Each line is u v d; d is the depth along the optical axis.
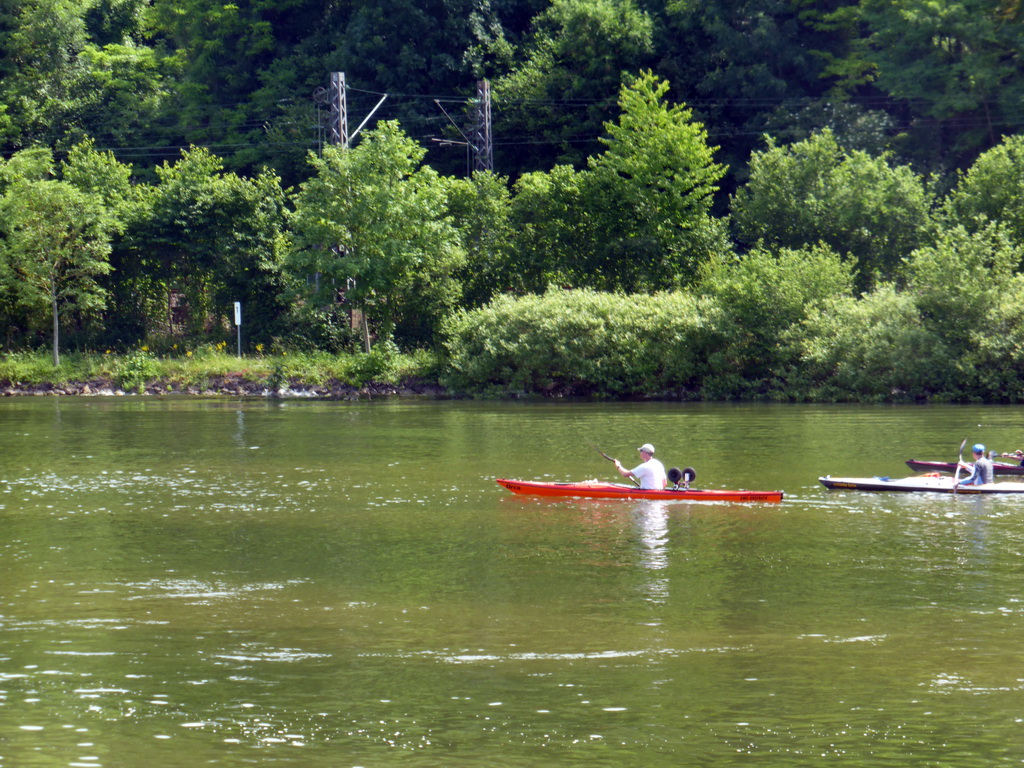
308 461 38.47
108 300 80.50
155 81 130.25
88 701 14.94
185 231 77.06
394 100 113.00
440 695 15.16
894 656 16.72
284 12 129.75
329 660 16.61
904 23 95.06
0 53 122.06
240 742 13.62
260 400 67.00
